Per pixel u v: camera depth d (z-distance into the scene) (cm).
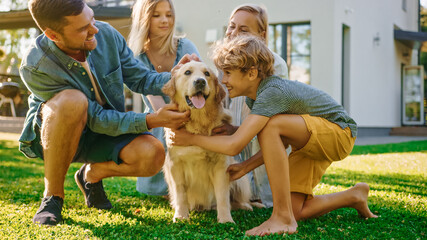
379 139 1227
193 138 284
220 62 278
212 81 305
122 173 298
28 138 281
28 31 1442
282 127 255
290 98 263
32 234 225
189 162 303
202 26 1176
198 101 288
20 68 270
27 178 467
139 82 332
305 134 261
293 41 1143
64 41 257
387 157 687
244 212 316
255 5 362
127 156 284
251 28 356
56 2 238
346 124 279
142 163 284
